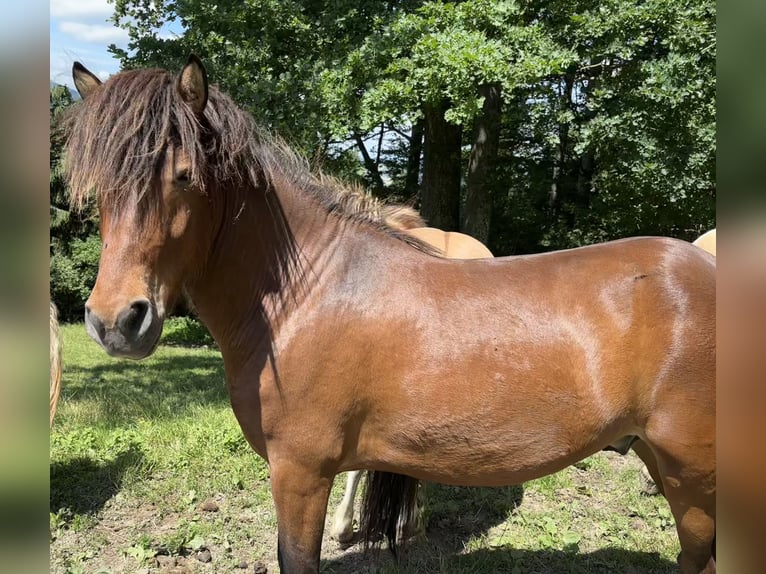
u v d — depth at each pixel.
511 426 1.76
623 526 3.13
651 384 1.74
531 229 12.92
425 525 3.02
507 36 6.37
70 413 5.02
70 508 3.20
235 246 1.91
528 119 9.23
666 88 6.63
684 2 6.61
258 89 6.51
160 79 1.67
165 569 2.74
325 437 1.83
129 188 1.56
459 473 1.85
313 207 2.00
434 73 6.07
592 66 8.22
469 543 2.98
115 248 1.58
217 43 7.42
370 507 2.25
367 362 1.82
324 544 3.03
